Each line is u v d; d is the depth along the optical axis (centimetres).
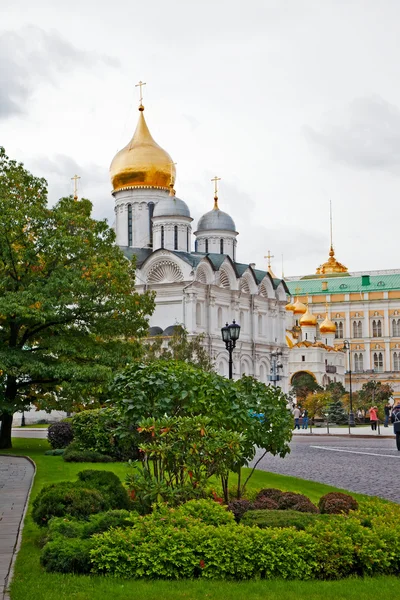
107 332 4588
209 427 1844
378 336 17812
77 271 4347
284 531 1452
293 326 16425
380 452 4503
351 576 1408
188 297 10238
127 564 1399
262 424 2164
